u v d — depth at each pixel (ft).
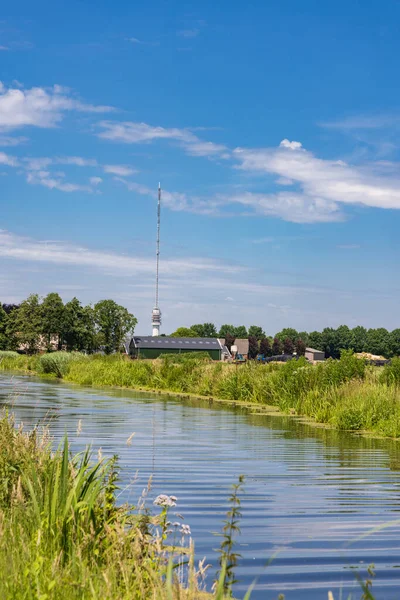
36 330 308.40
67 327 313.32
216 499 31.71
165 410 78.84
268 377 94.07
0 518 20.16
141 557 18.45
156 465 40.16
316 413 70.64
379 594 20.62
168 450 46.50
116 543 18.62
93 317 335.06
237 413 77.10
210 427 61.93
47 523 19.19
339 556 24.09
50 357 170.50
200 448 47.96
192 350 338.13
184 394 106.73
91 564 17.97
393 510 30.45
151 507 29.66
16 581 15.51
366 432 60.75
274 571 22.47
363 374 81.41
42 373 176.35
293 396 83.76
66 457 20.54
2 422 30.01
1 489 23.25
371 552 24.58
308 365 90.22
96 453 43.16
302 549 24.75
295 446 50.49
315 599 20.10
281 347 542.57
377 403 65.57
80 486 20.79
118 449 46.06
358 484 36.01
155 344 336.70
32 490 20.24
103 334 331.36
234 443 51.24
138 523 20.06
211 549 24.27
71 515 19.47
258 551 24.43
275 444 51.31
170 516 28.37
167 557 20.24
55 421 63.26
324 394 76.79
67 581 15.58
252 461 42.88
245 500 31.76
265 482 36.09
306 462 43.01
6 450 26.43
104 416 69.87
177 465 40.42
